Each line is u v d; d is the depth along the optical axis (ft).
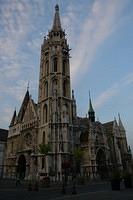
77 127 286.87
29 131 280.31
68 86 292.20
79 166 251.39
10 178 277.85
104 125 382.01
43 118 268.41
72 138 260.83
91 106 369.71
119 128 387.75
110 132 355.56
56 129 248.52
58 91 276.00
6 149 334.24
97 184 182.50
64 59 308.60
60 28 328.70
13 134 315.37
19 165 279.49
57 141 241.35
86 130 307.37
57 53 302.45
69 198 79.97
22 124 297.33
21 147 283.79
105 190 113.09
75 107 295.89
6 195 95.86
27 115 295.89
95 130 300.61
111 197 77.82
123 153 369.30
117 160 328.90
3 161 322.75
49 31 329.52
